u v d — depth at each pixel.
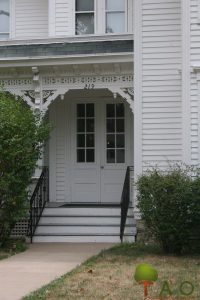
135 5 14.00
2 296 7.73
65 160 16.47
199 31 13.15
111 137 16.48
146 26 13.93
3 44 15.17
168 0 13.88
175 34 13.80
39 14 17.45
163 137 13.70
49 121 16.52
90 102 16.55
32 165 13.12
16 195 12.90
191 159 13.03
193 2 13.22
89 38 14.77
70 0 16.66
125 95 14.66
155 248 12.62
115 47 14.54
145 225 12.42
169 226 11.74
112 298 7.61
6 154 12.52
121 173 16.34
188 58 13.15
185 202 11.66
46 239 14.05
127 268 10.02
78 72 14.87
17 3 17.58
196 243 11.97
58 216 14.56
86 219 14.42
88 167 16.45
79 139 16.59
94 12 16.64
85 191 16.42
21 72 15.15
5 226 12.84
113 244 13.48
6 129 12.56
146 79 13.85
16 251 12.27
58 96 15.39
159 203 11.77
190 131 13.07
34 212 14.30
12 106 13.05
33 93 15.10
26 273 9.55
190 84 13.12
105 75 14.76
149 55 13.88
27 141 12.97
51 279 9.02
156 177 12.03
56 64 14.68
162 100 13.76
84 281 8.78
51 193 16.41
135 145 13.80
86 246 13.13
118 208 14.52
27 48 15.02
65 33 16.59
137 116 13.82
